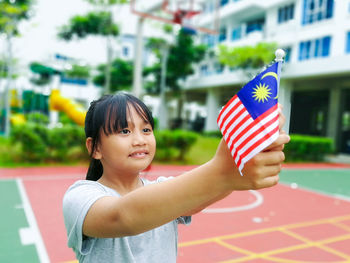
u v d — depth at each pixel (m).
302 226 5.32
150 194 0.73
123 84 23.31
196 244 4.29
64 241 4.18
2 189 6.95
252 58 16.88
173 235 1.21
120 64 23.25
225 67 23.47
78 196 0.94
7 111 15.04
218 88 22.67
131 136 1.02
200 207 1.16
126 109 1.01
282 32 19.61
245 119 0.70
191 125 31.02
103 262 1.02
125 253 1.04
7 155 10.73
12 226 4.68
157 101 33.56
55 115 27.86
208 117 23.06
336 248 4.37
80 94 34.34
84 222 0.87
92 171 1.25
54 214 5.32
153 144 1.07
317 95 19.03
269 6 20.30
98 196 0.90
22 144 10.23
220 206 6.40
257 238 4.64
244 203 6.75
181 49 21.81
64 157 10.83
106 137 1.02
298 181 10.05
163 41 21.48
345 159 16.58
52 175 8.81
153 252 1.10
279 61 0.72
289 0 18.98
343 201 7.39
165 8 11.27
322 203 7.10
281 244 4.44
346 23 16.02
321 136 19.09
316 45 17.53
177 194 0.71
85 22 15.48
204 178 0.71
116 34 16.56
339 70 14.48
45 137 10.53
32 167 9.88
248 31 22.53
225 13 22.78
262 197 7.43
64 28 15.94
